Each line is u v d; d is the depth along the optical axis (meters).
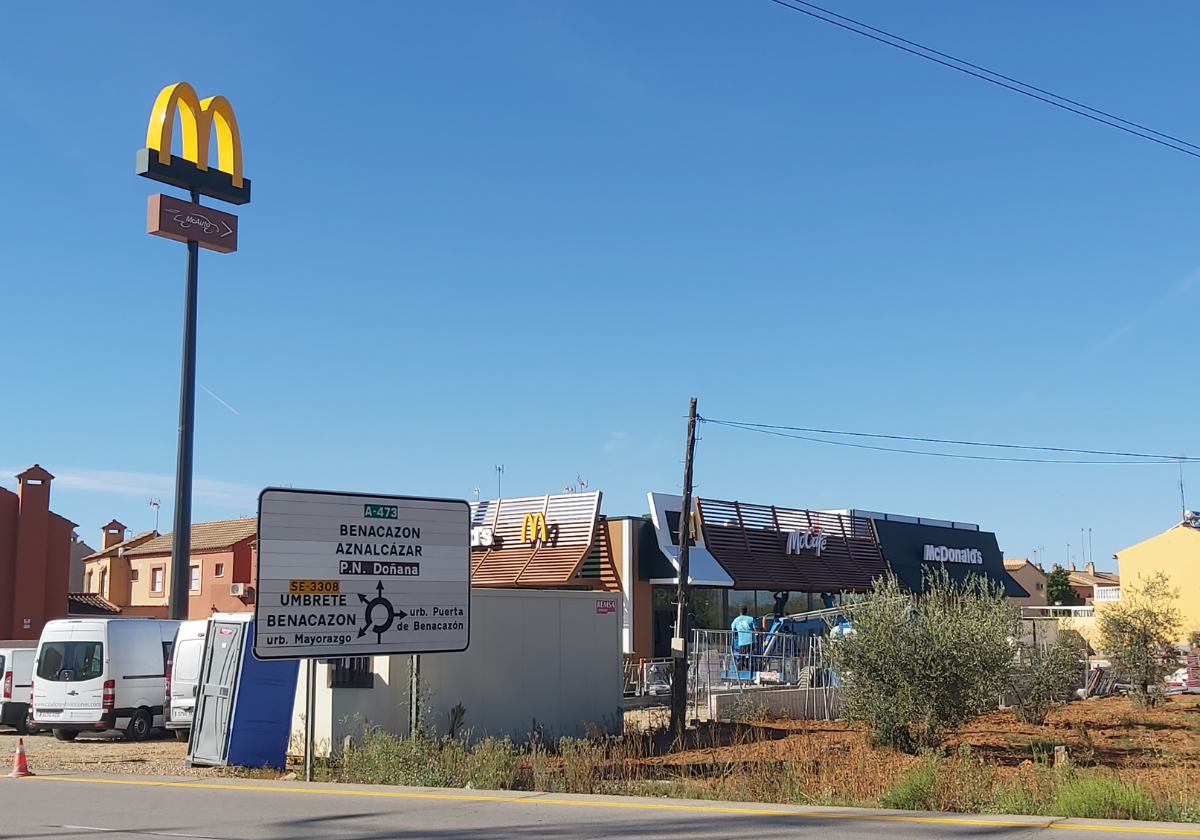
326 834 10.31
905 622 18.20
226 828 10.72
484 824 10.81
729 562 35.44
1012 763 17.09
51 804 12.65
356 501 16.22
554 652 21.70
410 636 16.59
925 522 46.66
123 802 12.77
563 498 35.66
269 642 15.01
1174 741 20.22
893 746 18.11
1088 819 10.62
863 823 10.53
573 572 33.41
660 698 24.70
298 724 18.95
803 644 30.05
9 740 22.72
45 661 22.22
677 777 15.37
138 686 22.33
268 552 15.18
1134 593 32.81
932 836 9.65
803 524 39.97
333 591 15.79
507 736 19.44
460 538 17.45
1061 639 29.86
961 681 17.67
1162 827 9.96
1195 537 49.25
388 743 16.16
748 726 22.25
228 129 36.47
